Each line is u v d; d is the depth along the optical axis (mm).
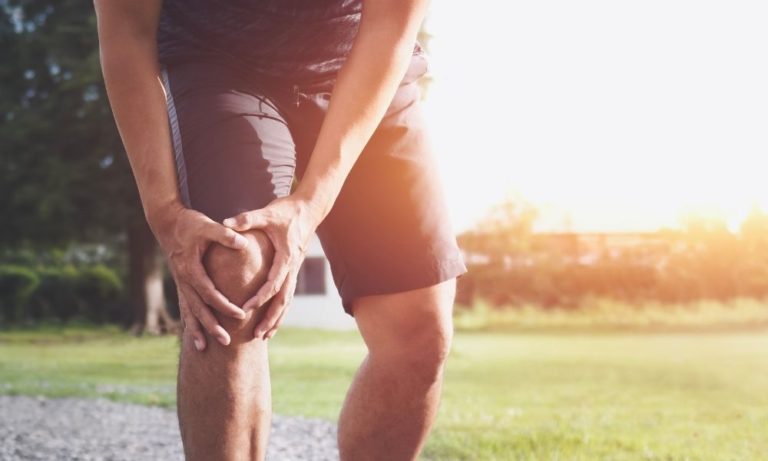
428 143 1498
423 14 1294
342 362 11008
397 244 1444
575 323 20344
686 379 8242
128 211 17500
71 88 17109
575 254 21469
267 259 1118
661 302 20422
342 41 1419
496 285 21031
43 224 18141
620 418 5160
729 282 20031
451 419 5008
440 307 1479
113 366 9758
